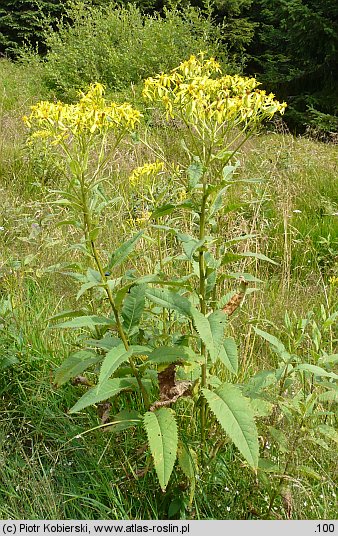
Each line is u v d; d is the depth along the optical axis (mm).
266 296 3715
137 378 2172
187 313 2018
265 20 13766
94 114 2102
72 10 13336
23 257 3766
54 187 5098
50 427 2631
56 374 2379
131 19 12094
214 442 2348
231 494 2238
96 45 11078
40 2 15844
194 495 2207
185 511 2199
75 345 2771
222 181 2002
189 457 2092
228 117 2090
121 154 5520
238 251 3891
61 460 2398
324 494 2178
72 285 3576
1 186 5285
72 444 2488
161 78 2191
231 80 2217
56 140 2104
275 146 6457
